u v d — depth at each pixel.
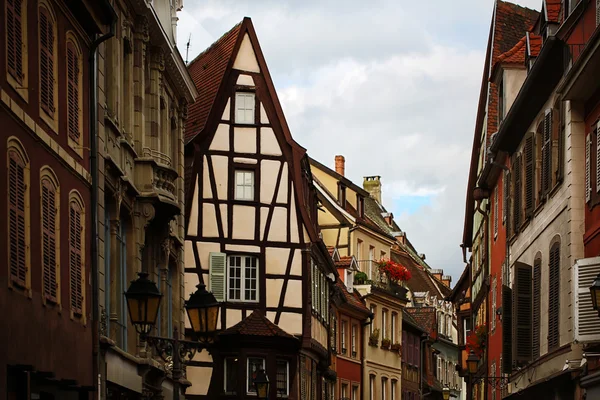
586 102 25.66
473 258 50.88
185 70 33.22
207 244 43.50
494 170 39.41
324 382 52.88
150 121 29.53
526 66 33.78
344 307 57.47
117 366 25.25
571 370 25.59
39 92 19.98
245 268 43.91
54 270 20.45
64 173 21.31
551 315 27.78
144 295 18.91
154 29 29.14
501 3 42.81
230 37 46.50
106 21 24.14
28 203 18.95
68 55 21.98
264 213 44.31
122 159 26.64
